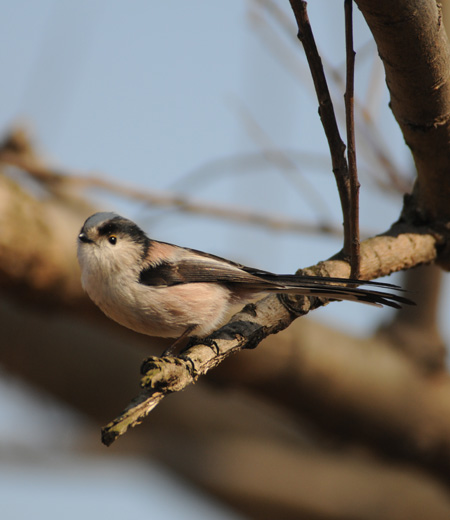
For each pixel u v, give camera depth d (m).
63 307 10.88
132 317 8.71
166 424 14.36
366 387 11.55
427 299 12.09
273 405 12.08
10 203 10.13
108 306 8.74
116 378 13.66
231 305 9.10
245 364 11.04
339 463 13.84
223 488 13.90
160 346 11.41
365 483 13.49
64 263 10.40
